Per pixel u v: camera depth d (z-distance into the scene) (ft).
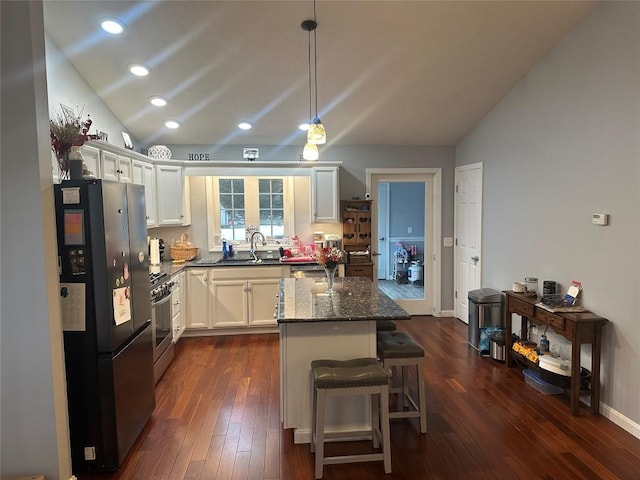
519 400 10.68
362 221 17.99
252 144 17.70
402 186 18.63
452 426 9.45
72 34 10.46
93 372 7.80
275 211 18.51
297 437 8.95
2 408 6.97
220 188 18.17
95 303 7.72
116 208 8.18
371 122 15.96
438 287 18.80
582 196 10.55
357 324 8.96
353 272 17.67
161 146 16.37
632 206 9.03
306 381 8.98
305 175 17.21
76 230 7.61
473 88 13.66
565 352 11.39
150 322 9.98
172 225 16.85
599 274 10.02
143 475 7.87
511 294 12.54
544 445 8.66
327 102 14.35
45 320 6.90
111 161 12.14
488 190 15.44
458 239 18.17
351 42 11.12
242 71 12.36
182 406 10.61
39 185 6.75
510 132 13.87
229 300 16.16
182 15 9.95
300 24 10.36
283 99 14.06
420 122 16.06
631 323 9.09
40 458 7.07
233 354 14.37
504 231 14.38
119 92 13.21
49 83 10.48
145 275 9.70
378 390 7.72
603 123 9.78
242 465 8.15
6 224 6.74
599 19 9.81
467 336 16.05
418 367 9.05
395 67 12.37
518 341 12.60
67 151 8.53
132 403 8.74
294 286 11.54
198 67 12.06
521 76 13.02
